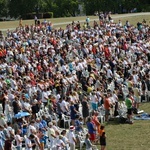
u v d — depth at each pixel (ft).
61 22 351.46
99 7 472.85
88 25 291.99
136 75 174.40
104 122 149.48
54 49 218.79
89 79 172.04
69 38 245.04
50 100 144.15
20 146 112.88
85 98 144.15
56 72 178.09
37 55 205.67
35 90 150.00
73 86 162.50
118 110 151.43
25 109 133.49
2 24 363.56
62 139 113.60
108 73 182.70
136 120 151.23
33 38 239.91
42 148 113.80
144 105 168.25
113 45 226.79
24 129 119.96
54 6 499.51
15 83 157.28
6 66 183.83
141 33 260.62
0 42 233.55
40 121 123.44
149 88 173.68
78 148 125.29
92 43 228.63
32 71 180.34
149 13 375.66
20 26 291.17
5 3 502.38
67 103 142.51
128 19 339.77
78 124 128.26
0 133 112.57
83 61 195.52
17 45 225.56
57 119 141.38
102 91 161.38
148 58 216.95
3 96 141.90
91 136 124.47
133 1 458.50
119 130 140.87
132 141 130.41
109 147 126.11
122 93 171.53
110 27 272.10
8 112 136.56
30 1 495.82
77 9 503.61
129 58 215.51
